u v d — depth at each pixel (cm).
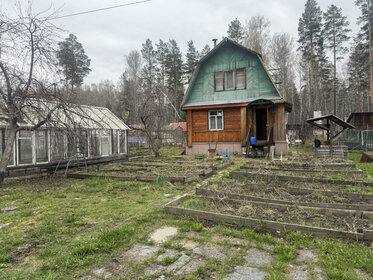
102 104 4222
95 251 362
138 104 2362
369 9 3164
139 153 2077
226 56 1777
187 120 1870
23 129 920
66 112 936
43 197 696
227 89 1777
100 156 1410
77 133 984
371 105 3133
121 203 621
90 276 300
